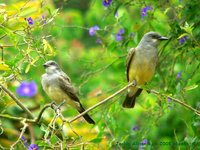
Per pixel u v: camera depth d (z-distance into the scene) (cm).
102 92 1324
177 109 1204
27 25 1078
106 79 1542
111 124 1216
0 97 1105
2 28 1053
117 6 1338
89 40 1875
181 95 1172
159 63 1341
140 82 1311
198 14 1262
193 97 1349
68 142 1100
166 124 1535
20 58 1080
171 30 1282
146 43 1307
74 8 2034
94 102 1401
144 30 1343
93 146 1063
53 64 1269
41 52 1085
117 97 1296
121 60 1385
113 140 1177
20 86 1345
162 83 1331
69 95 1257
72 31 1716
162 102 1166
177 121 1527
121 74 1443
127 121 1527
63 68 1475
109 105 1241
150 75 1309
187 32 1166
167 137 1525
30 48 1084
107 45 1390
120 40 1352
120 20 1348
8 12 1110
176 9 1300
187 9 1270
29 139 1384
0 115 1123
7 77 1069
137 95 1304
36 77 1427
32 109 1419
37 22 1085
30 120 1111
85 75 1365
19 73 1077
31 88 1348
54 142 1002
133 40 1366
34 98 1428
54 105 1123
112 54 1403
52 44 1278
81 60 1394
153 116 1270
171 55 1334
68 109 1345
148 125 1277
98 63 1407
